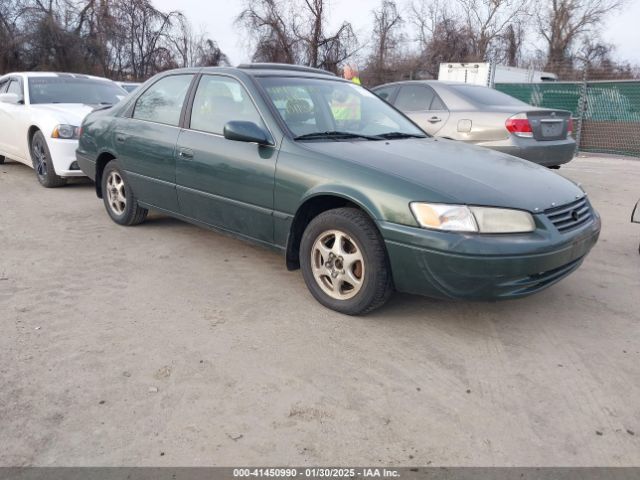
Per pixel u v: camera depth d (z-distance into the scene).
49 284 4.04
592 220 3.71
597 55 33.41
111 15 27.11
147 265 4.48
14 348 3.10
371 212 3.27
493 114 7.16
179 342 3.22
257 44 25.50
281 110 4.02
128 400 2.66
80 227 5.53
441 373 2.97
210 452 2.33
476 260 3.02
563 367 3.06
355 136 4.14
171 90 4.83
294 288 4.07
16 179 8.03
